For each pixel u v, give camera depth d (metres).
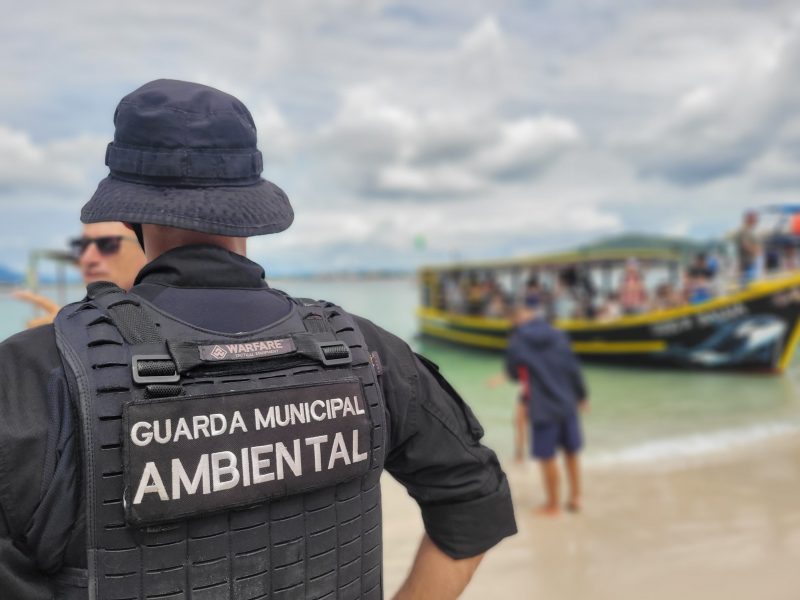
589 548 5.47
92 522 0.90
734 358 18.47
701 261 20.02
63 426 0.92
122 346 0.98
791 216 19.00
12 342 0.97
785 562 5.05
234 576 0.98
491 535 1.31
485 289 23.03
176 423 0.95
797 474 7.89
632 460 8.92
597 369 20.14
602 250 20.47
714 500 6.84
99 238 2.38
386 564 4.92
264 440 1.01
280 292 1.24
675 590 4.59
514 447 10.09
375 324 1.32
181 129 1.09
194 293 1.10
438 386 1.31
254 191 1.15
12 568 0.90
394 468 1.29
